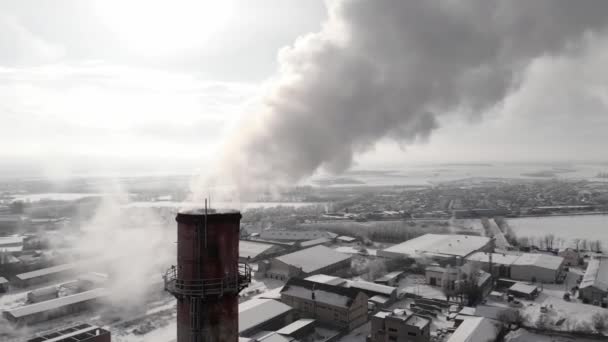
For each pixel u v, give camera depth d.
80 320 57.94
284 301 62.22
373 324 51.59
